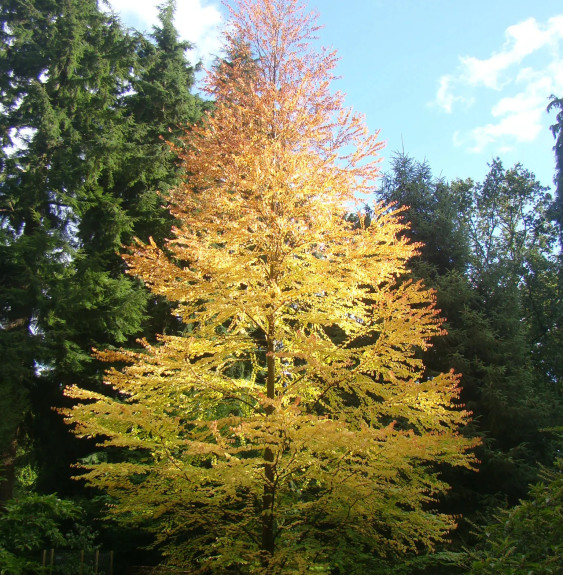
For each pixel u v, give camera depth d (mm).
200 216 5879
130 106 16234
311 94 6707
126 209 14531
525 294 22156
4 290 12492
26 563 7422
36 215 13188
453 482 10766
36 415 12406
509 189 24484
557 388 18156
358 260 5426
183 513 5121
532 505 4969
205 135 6723
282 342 6312
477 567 4656
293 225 5848
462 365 11703
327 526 5836
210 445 4285
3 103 15336
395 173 15914
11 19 15727
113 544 9828
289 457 4855
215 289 5332
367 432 4113
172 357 5410
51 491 11953
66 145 14547
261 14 7211
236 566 5438
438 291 12453
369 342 12312
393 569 6215
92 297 12312
